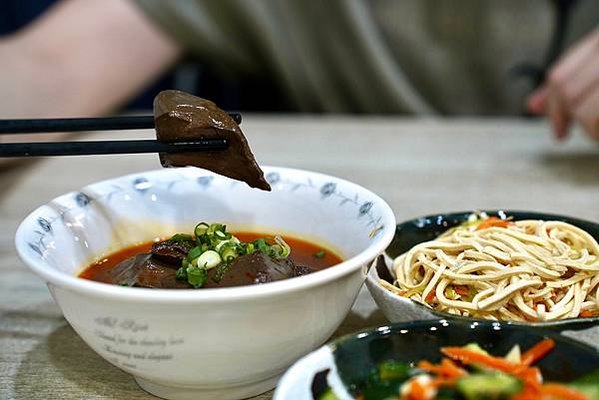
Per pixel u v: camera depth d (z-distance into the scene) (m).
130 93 2.80
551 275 1.07
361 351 0.85
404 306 0.98
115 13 2.81
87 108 2.62
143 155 2.13
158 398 0.98
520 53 2.92
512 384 0.78
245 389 0.95
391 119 2.47
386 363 0.85
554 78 2.14
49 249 0.99
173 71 3.20
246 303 0.81
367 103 2.94
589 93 2.04
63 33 2.75
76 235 1.06
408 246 1.22
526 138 2.22
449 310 1.05
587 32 2.90
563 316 1.03
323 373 0.81
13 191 1.84
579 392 0.77
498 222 1.21
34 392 1.00
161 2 2.82
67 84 2.62
